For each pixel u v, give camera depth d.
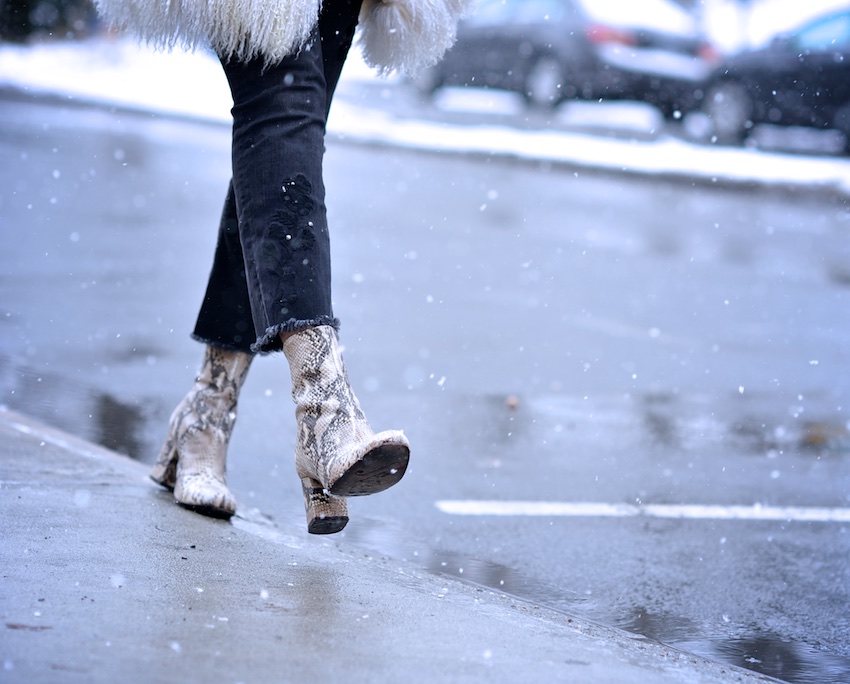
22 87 37.94
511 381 11.70
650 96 36.31
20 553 4.88
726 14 41.88
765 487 8.72
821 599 6.41
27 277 14.89
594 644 4.57
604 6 37.09
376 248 19.08
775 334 15.09
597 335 14.26
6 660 3.61
